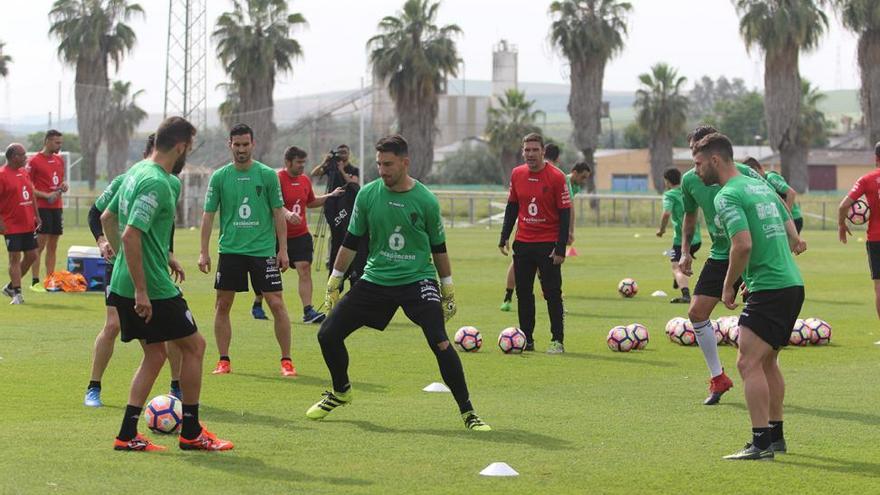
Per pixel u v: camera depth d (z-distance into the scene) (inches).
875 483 402.9
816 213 3417.8
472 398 577.0
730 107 6978.4
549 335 851.4
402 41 3464.6
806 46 3378.4
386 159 496.4
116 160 3690.9
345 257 516.7
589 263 1701.5
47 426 488.1
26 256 1036.5
